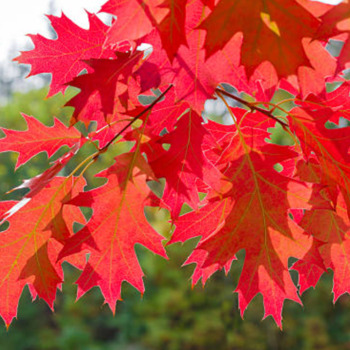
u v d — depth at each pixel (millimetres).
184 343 4715
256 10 586
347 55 577
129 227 701
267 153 716
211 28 589
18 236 723
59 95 6059
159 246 705
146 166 677
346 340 4516
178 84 619
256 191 714
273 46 595
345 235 761
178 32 585
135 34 594
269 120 760
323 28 571
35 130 760
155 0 583
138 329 5504
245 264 717
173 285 4984
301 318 4703
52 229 721
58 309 6418
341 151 690
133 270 709
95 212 695
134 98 716
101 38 741
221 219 724
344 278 769
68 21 738
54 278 729
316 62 604
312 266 790
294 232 711
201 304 4723
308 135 701
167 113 739
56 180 718
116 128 735
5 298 728
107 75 651
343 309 4758
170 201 681
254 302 4477
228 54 616
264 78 613
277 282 714
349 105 729
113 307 712
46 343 5887
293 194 707
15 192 6047
